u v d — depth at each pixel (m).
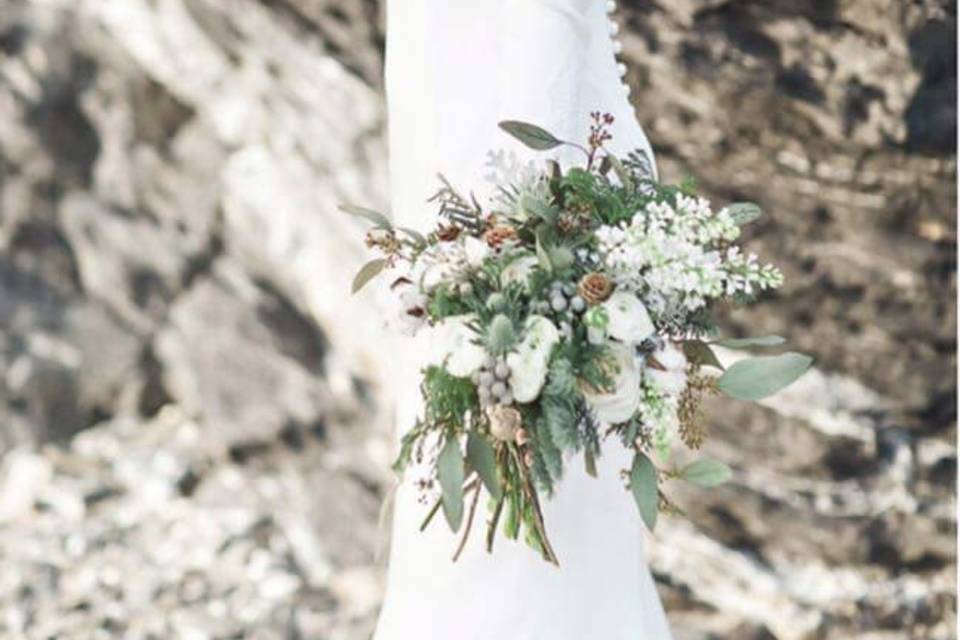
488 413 3.06
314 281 7.86
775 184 7.06
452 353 3.07
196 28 8.16
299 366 7.88
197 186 8.09
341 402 7.77
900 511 6.88
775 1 6.95
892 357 7.00
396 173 3.61
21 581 7.06
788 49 6.96
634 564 3.48
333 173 7.94
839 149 6.95
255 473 7.75
